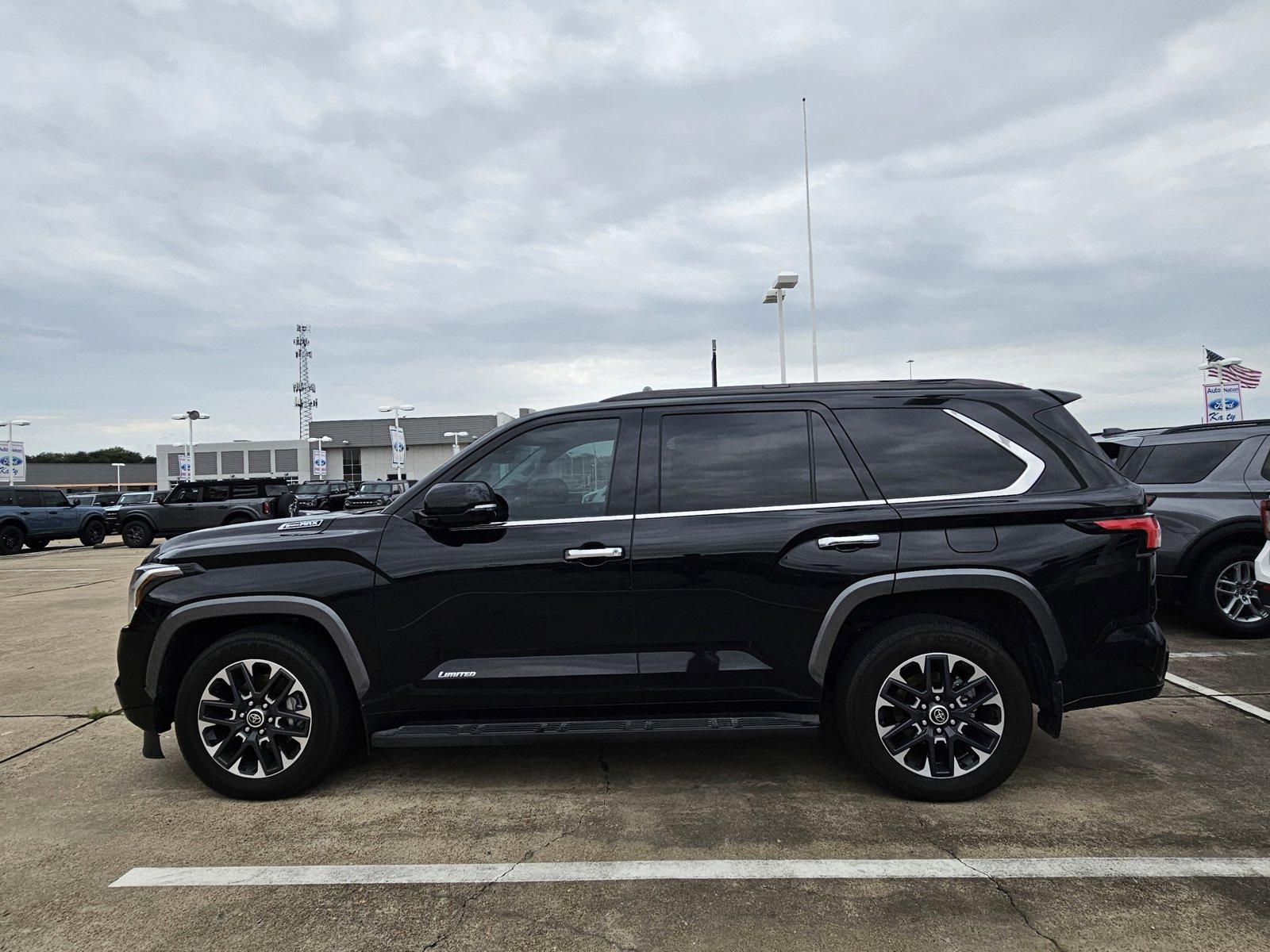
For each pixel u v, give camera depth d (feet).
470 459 11.86
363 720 11.52
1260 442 19.75
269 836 10.37
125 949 7.93
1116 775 11.69
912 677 10.89
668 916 8.27
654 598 11.02
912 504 10.98
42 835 10.59
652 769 12.38
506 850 9.80
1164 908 8.22
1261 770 11.85
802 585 10.88
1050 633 10.69
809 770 12.20
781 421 11.64
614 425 11.83
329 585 11.25
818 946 7.68
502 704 11.22
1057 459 11.21
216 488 68.85
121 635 11.64
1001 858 9.33
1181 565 19.88
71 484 305.73
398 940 7.98
